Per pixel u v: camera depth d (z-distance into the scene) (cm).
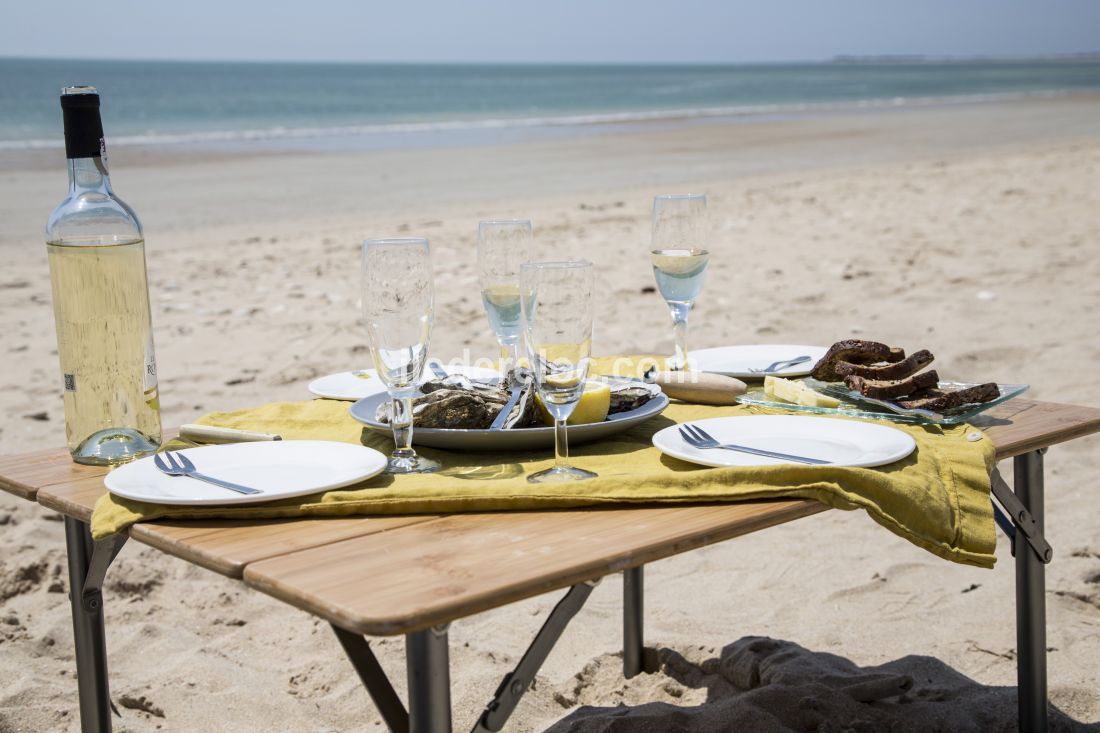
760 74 10625
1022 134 2170
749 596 281
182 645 261
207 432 165
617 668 246
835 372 191
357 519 134
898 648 251
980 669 239
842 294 645
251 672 247
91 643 182
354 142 2233
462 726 221
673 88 6241
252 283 725
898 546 314
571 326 141
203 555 121
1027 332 532
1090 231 830
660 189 1260
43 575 297
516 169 1557
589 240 872
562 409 144
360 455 149
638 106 4184
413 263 146
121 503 137
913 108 3612
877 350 190
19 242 895
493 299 183
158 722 226
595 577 117
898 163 1535
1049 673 235
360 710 230
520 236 183
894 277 690
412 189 1302
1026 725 204
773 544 317
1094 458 371
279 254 834
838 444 157
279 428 181
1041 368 470
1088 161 1398
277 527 131
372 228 965
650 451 160
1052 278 663
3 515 336
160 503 132
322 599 107
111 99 4312
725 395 192
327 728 224
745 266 746
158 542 128
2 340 570
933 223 907
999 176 1250
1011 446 161
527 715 227
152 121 3203
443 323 588
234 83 6656
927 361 181
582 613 276
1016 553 198
